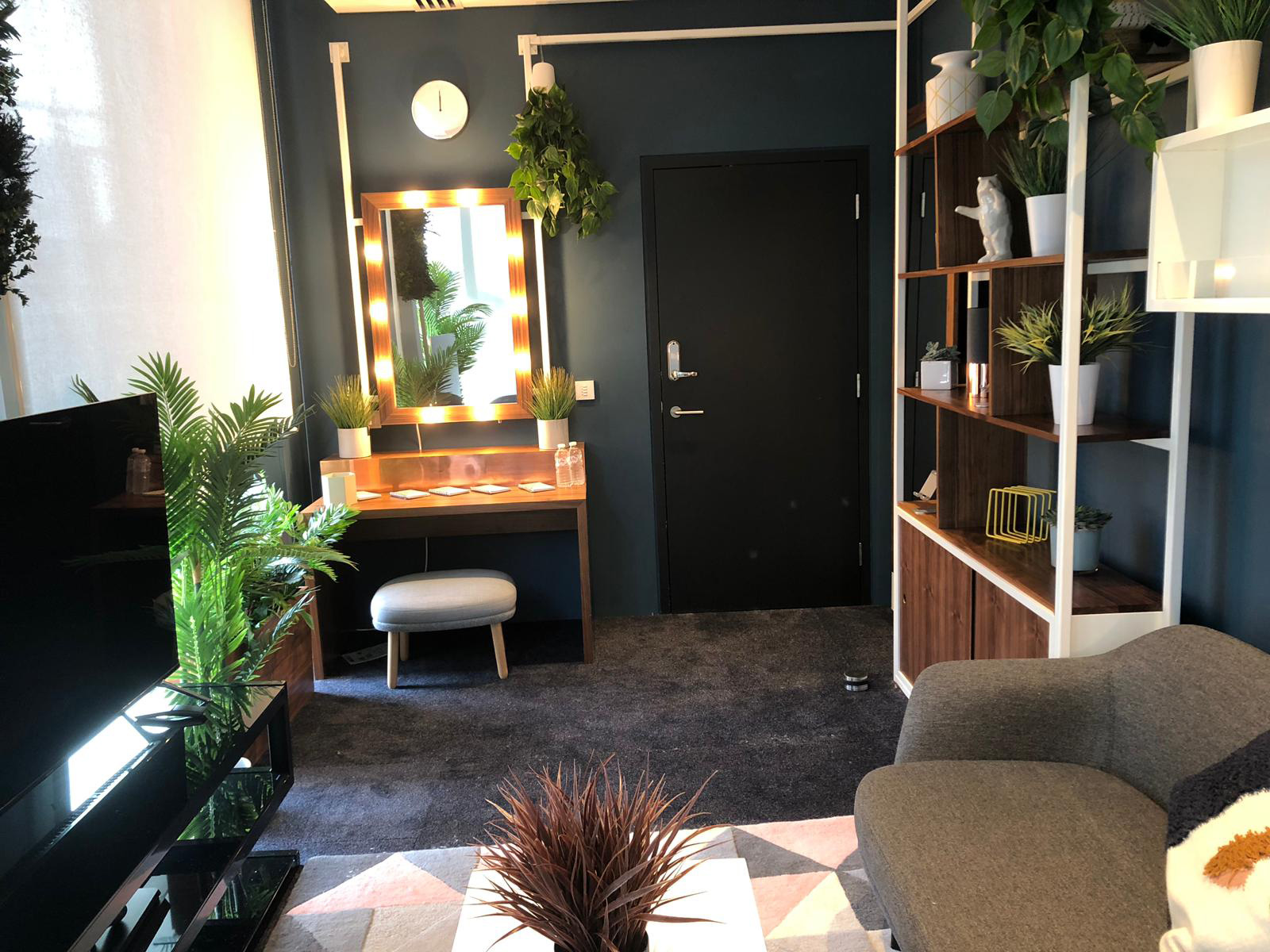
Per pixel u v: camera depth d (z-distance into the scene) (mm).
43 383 2402
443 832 2717
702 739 3221
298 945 2238
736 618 4445
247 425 2678
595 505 4484
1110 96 2227
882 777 2029
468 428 4426
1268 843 1408
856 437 4445
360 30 4145
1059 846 1767
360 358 4258
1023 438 3133
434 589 3793
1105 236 2768
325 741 3330
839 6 4160
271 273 4055
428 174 4227
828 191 4273
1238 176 2037
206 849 2129
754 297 4340
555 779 2980
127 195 2885
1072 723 2096
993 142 2930
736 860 1828
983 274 3088
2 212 2039
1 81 2072
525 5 4109
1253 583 2172
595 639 4254
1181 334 2221
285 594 3033
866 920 2227
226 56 3693
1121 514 2738
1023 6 2074
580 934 1280
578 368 4391
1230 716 1820
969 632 2928
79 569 1919
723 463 4457
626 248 4309
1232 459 2225
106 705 2002
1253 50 1914
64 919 1605
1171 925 1541
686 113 4219
